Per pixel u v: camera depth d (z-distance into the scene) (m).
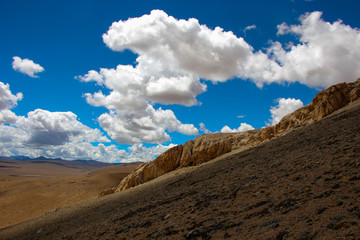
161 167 54.47
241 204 10.55
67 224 25.98
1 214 72.75
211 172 24.95
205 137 54.75
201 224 9.77
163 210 15.22
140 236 11.16
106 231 14.76
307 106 43.06
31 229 31.53
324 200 7.82
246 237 7.21
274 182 11.95
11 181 133.25
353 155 11.20
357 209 6.47
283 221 7.41
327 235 5.79
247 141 48.94
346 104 36.56
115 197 38.28
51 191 96.38
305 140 20.91
